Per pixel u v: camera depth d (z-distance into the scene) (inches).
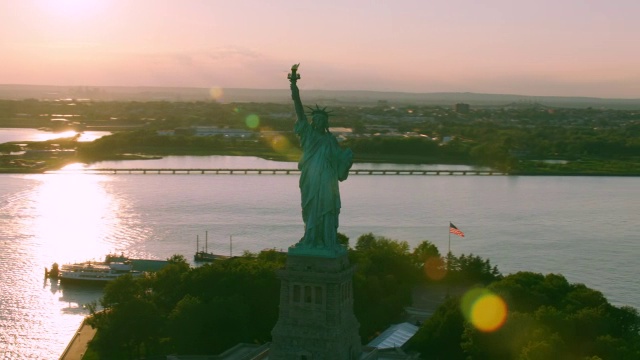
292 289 5807.1
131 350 7854.3
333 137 5890.8
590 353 6899.6
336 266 5743.1
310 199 5797.2
